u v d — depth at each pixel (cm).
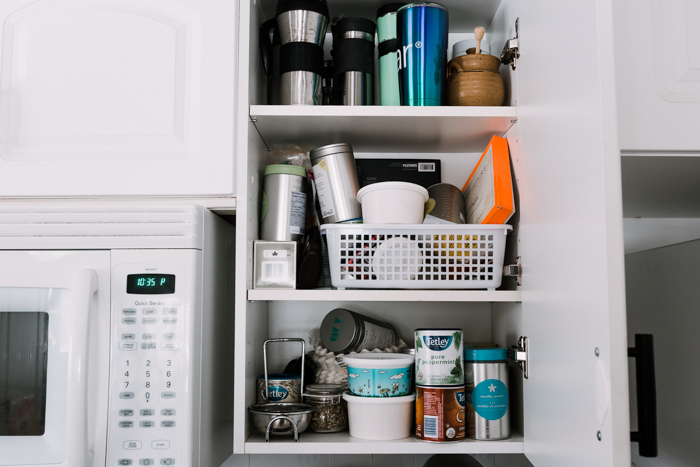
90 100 98
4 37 100
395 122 109
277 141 123
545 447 87
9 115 99
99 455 84
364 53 116
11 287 87
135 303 88
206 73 99
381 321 124
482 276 104
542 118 90
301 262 107
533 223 95
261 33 113
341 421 105
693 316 97
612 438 63
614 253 65
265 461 129
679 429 104
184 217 90
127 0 100
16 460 84
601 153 66
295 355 128
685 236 134
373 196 103
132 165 97
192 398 87
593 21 68
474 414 102
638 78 75
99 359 86
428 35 109
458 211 115
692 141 74
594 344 68
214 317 100
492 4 122
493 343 128
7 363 86
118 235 89
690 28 75
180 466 85
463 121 108
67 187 97
